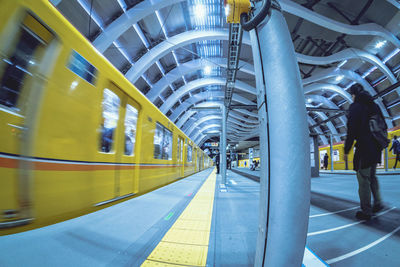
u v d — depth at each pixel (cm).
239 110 3195
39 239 198
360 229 242
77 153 268
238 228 255
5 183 183
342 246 194
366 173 275
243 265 161
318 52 1888
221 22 1449
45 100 221
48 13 225
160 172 649
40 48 217
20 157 195
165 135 716
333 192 551
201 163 2398
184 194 529
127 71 1512
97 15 1059
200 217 306
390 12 1416
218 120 4291
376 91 2317
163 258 173
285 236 88
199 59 1934
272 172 95
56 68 234
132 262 166
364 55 1802
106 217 288
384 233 229
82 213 279
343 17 1488
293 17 1423
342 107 2953
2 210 181
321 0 1367
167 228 253
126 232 235
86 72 285
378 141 266
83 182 280
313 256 167
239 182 926
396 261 163
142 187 495
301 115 95
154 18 1293
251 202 424
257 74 113
